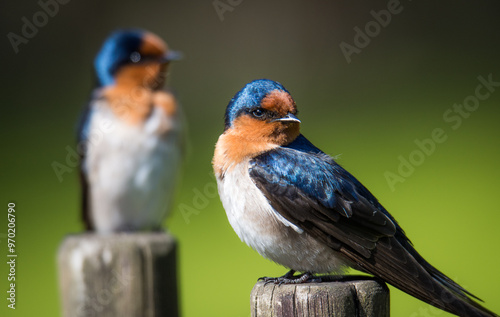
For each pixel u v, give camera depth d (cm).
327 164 684
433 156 1775
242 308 1173
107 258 566
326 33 2259
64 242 576
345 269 667
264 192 666
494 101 2062
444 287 605
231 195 683
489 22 2269
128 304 565
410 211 1523
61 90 2116
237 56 2209
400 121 1970
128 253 567
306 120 2048
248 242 687
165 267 575
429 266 673
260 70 2202
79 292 564
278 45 2234
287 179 666
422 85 2161
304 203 657
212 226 1415
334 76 2219
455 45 2248
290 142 718
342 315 529
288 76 2212
